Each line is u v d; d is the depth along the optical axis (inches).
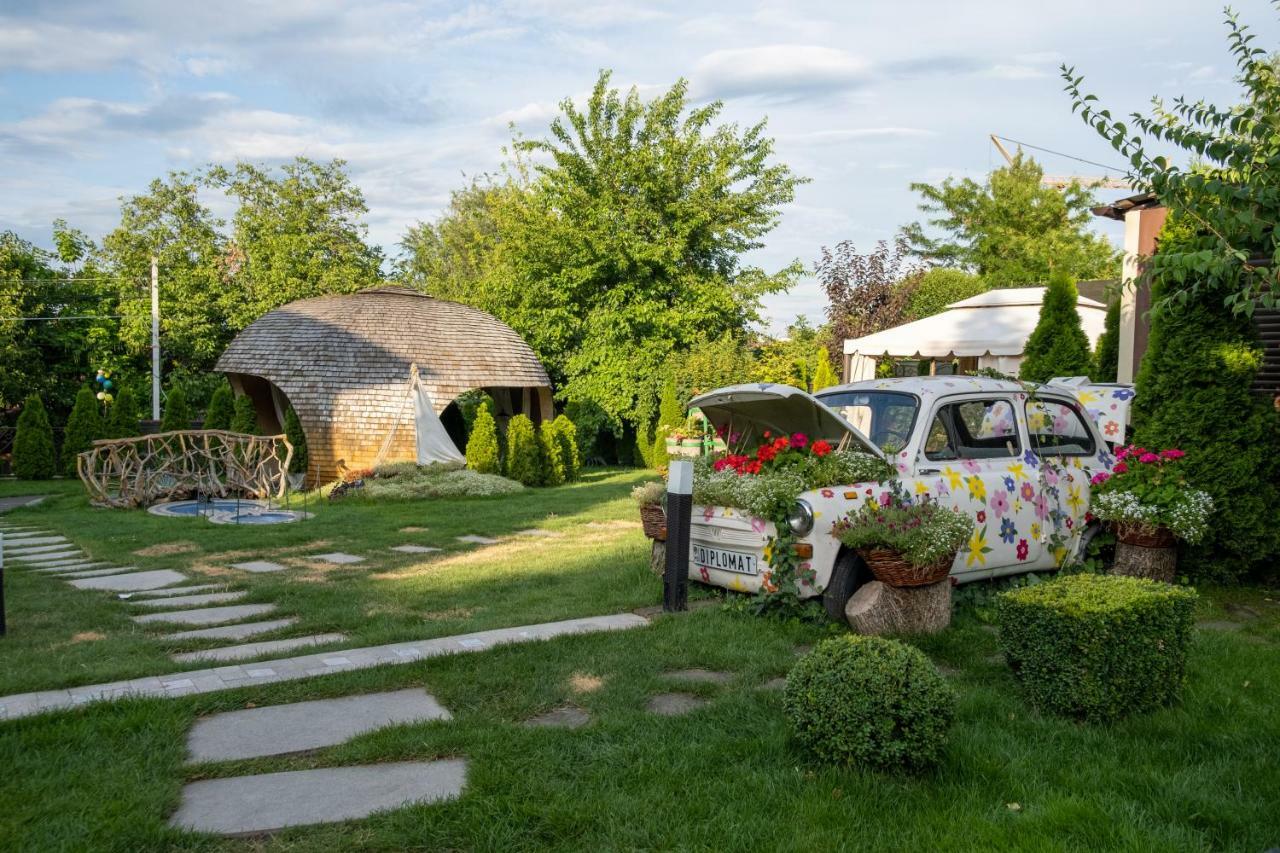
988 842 136.0
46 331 1195.3
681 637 243.1
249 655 234.5
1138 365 444.8
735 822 141.0
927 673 161.2
